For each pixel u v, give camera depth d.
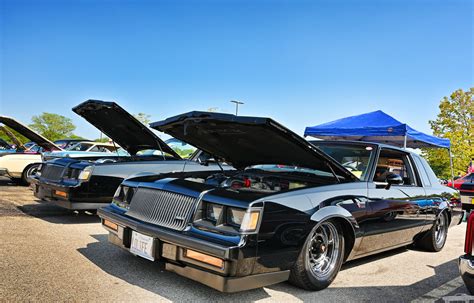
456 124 21.62
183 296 2.81
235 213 2.60
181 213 2.82
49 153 9.46
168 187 3.03
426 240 4.90
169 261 2.78
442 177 22.38
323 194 3.15
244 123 3.00
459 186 9.93
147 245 2.87
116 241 3.33
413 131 9.48
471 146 21.08
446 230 5.25
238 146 3.84
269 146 3.49
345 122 10.89
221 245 2.45
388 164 4.27
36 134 8.70
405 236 4.23
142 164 5.50
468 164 20.97
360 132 10.01
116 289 2.86
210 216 2.72
